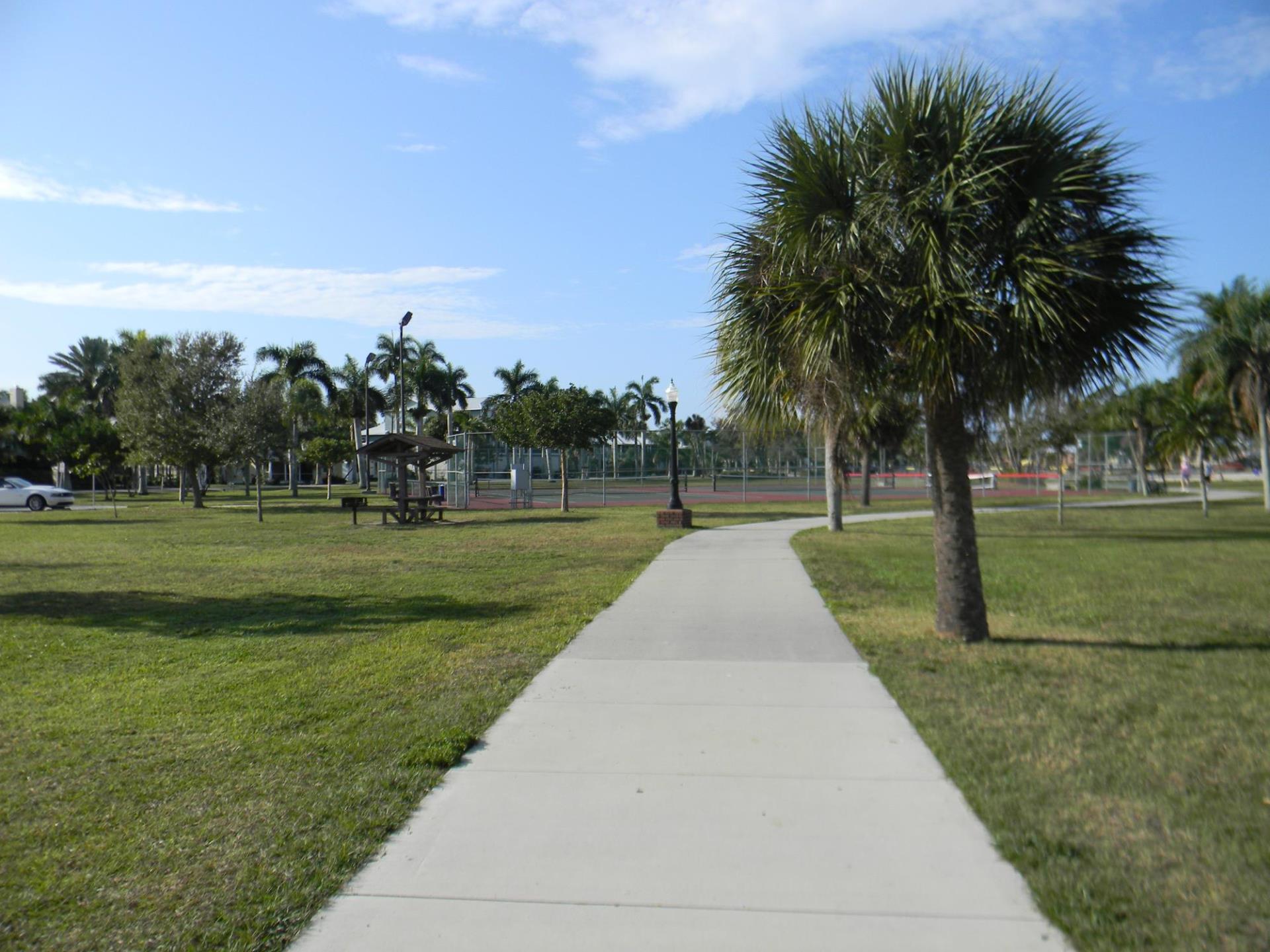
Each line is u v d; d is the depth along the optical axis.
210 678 7.53
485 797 4.84
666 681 7.24
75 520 30.50
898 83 7.92
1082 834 4.24
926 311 7.44
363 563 16.30
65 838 4.34
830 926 3.51
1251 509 29.95
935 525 8.81
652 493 47.22
